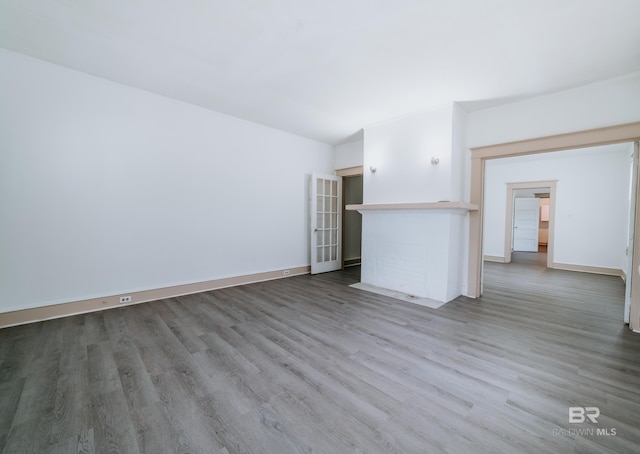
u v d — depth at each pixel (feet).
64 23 7.36
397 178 13.57
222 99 12.06
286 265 16.85
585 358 7.34
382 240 14.29
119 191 10.98
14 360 7.07
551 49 7.93
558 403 5.57
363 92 10.94
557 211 20.04
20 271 9.23
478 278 12.82
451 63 8.78
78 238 10.19
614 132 9.48
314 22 7.03
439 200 12.09
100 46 8.39
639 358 7.34
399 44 7.88
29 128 9.23
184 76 10.12
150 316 10.16
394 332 8.95
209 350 7.68
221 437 4.69
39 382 6.18
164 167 12.04
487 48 7.95
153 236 11.87
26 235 9.29
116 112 10.80
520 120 11.37
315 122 14.66
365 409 5.39
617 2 6.09
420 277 12.80
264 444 4.55
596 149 17.63
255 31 7.46
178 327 9.21
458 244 12.66
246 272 15.03
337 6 6.44
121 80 10.58
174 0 6.39
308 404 5.52
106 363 6.97
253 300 12.17
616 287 14.78
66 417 5.14
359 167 17.98
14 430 4.82
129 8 6.72
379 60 8.71
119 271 11.09
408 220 13.15
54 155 9.66
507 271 19.13
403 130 13.34
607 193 18.24
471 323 9.71
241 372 6.63
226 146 13.92
